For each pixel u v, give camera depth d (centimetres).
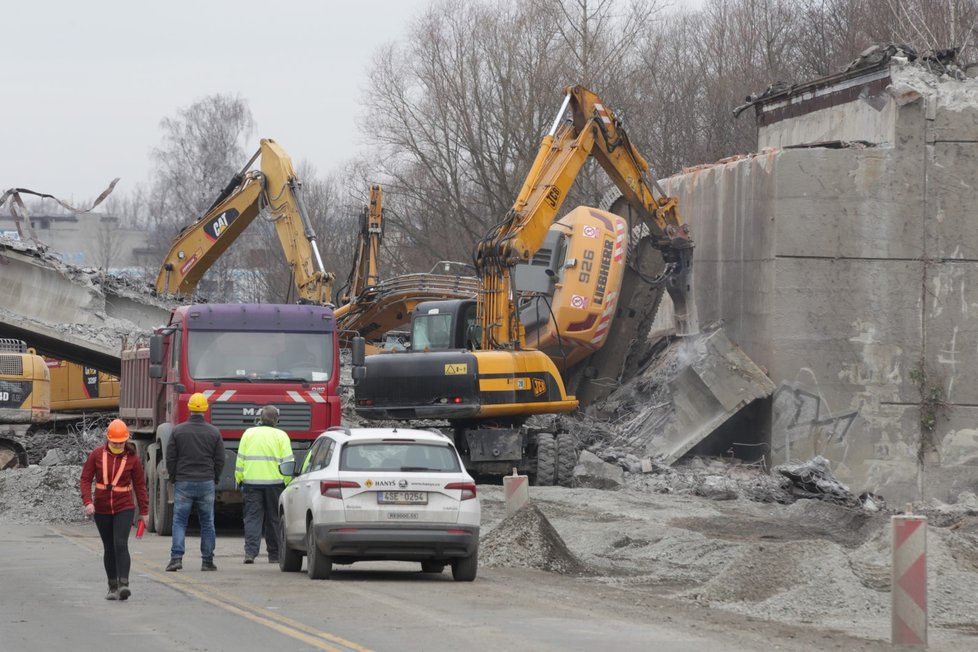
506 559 4344
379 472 3703
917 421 7838
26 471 7012
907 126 7894
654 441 7919
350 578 3947
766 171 8088
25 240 9675
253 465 4400
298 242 9094
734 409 7850
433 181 15550
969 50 11700
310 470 3959
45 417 8731
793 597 3512
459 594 3569
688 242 8050
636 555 4781
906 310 7888
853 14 13938
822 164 7906
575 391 8325
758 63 14875
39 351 9806
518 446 6950
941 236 7881
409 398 6931
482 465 7044
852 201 7906
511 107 14525
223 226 9550
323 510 3688
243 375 5459
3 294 9356
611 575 4253
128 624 2945
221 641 2706
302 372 5512
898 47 8194
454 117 14800
